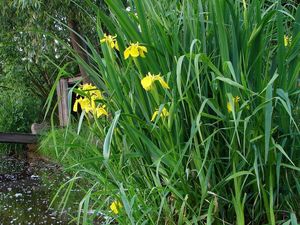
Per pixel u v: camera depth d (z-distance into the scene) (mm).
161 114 1181
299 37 1134
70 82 6539
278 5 1202
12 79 7473
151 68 1233
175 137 1220
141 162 1306
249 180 1211
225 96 1141
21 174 5527
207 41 1230
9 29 5145
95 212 1353
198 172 1145
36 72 7430
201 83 1196
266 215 1229
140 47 1176
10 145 7254
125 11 1232
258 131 1128
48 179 5000
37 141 6605
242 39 1164
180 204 1263
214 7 1159
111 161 1333
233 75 1033
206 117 1203
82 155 1466
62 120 6660
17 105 7742
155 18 1212
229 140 1189
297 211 1230
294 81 1189
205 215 1190
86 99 1356
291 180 1234
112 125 1115
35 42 4746
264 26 1168
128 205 1163
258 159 1168
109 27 1279
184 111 1197
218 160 1211
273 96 1141
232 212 1237
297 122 1228
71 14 4570
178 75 1045
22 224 3104
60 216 3195
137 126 1290
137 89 1250
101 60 1316
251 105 1136
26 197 4066
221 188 1213
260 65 1146
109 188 1310
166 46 1199
